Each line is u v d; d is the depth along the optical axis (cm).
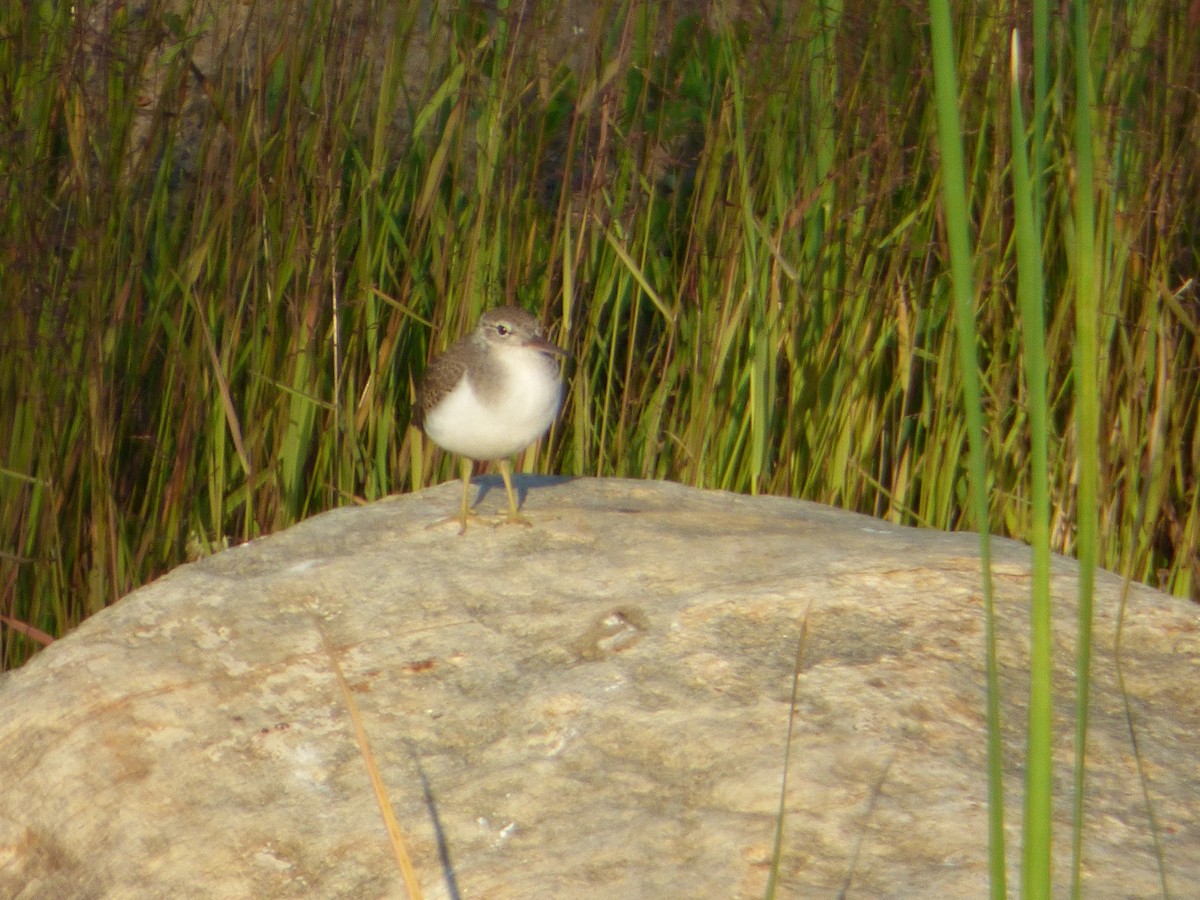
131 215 1018
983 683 685
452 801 622
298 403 1029
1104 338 1057
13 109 942
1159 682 707
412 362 1114
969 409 345
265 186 1018
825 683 674
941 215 1060
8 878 662
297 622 780
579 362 1082
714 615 745
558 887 546
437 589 809
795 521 925
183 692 718
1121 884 517
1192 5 1019
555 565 834
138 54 959
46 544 998
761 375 1030
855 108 1039
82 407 994
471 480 1020
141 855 626
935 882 515
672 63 1109
